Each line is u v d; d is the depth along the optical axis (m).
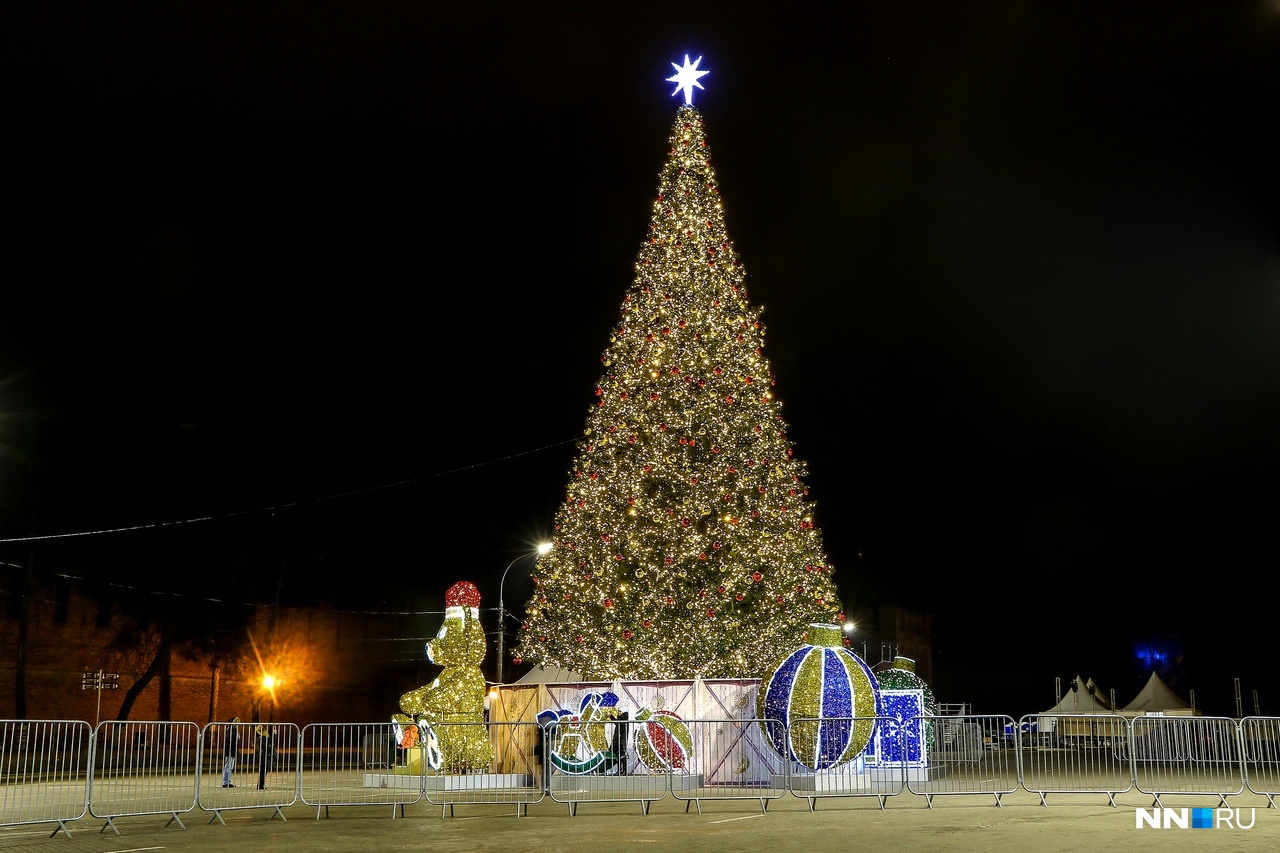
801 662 21.28
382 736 27.70
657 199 27.77
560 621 26.16
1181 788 19.58
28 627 44.34
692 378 25.81
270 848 13.34
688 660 24.64
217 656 48.78
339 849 13.13
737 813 16.95
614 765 22.67
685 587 25.05
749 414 26.02
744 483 25.38
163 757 20.70
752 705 22.86
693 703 22.94
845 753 20.75
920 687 25.77
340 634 59.31
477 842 13.62
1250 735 20.27
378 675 60.56
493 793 20.92
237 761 30.14
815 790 20.48
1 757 17.56
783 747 20.97
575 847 12.93
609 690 23.45
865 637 77.31
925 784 21.42
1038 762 23.14
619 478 25.55
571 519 26.19
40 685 46.16
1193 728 20.20
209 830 15.58
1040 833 13.75
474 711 23.48
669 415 25.48
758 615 25.33
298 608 56.22
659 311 26.61
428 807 18.78
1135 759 18.92
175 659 51.78
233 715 54.72
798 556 25.78
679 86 28.59
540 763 23.91
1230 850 12.02
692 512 25.05
